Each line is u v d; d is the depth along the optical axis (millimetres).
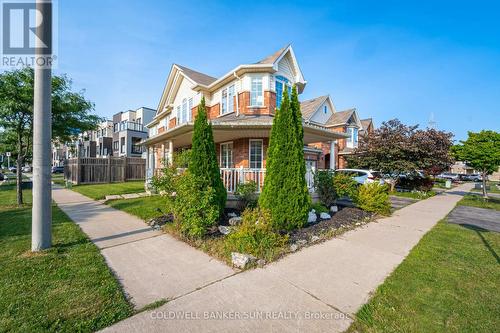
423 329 2512
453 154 14227
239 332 2432
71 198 11250
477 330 2502
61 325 2439
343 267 4008
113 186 16047
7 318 2514
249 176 9172
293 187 5984
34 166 4410
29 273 3502
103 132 39812
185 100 16172
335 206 8711
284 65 12500
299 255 4531
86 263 3896
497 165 12938
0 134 10195
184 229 5227
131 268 3830
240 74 11680
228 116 12188
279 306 2881
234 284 3381
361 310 2816
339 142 22297
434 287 3359
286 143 6145
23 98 8086
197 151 6387
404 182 17438
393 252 4742
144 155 30234
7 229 5715
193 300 2975
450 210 9984
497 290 3301
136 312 2711
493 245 5211
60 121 9789
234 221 6109
